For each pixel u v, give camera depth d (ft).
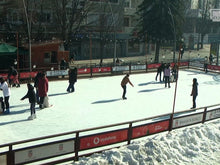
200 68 110.93
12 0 114.32
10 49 83.97
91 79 83.30
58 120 43.52
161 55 170.81
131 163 30.14
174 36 119.55
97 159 29.40
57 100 56.18
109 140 31.89
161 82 81.56
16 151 25.41
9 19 115.85
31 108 43.21
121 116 46.96
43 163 28.09
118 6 149.89
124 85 58.49
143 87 73.15
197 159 33.50
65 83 75.15
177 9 131.13
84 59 144.25
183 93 67.56
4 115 45.06
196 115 41.81
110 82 79.10
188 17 225.35
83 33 136.05
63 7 106.52
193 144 36.52
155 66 105.50
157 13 127.54
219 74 101.60
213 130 40.81
